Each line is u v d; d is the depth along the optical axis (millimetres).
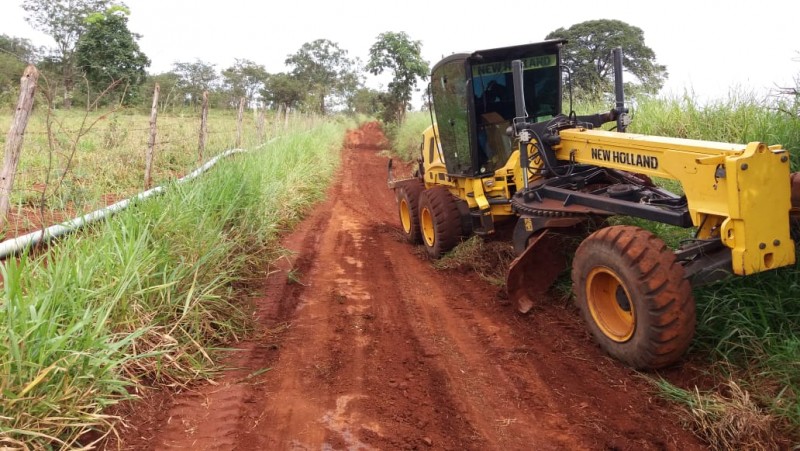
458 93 6859
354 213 11445
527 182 5547
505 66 6613
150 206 5301
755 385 3658
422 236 8211
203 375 3998
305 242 8508
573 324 5098
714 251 3963
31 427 2830
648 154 4426
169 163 9781
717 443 3264
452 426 3512
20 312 3072
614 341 4270
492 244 6973
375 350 4648
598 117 5762
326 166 16750
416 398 3852
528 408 3725
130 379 3615
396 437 3350
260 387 3945
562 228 5406
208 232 5352
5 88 8922
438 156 8039
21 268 3352
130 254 4262
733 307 4176
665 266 3826
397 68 28453
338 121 43156
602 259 4207
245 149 9750
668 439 3326
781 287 4102
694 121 7430
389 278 6805
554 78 6844
